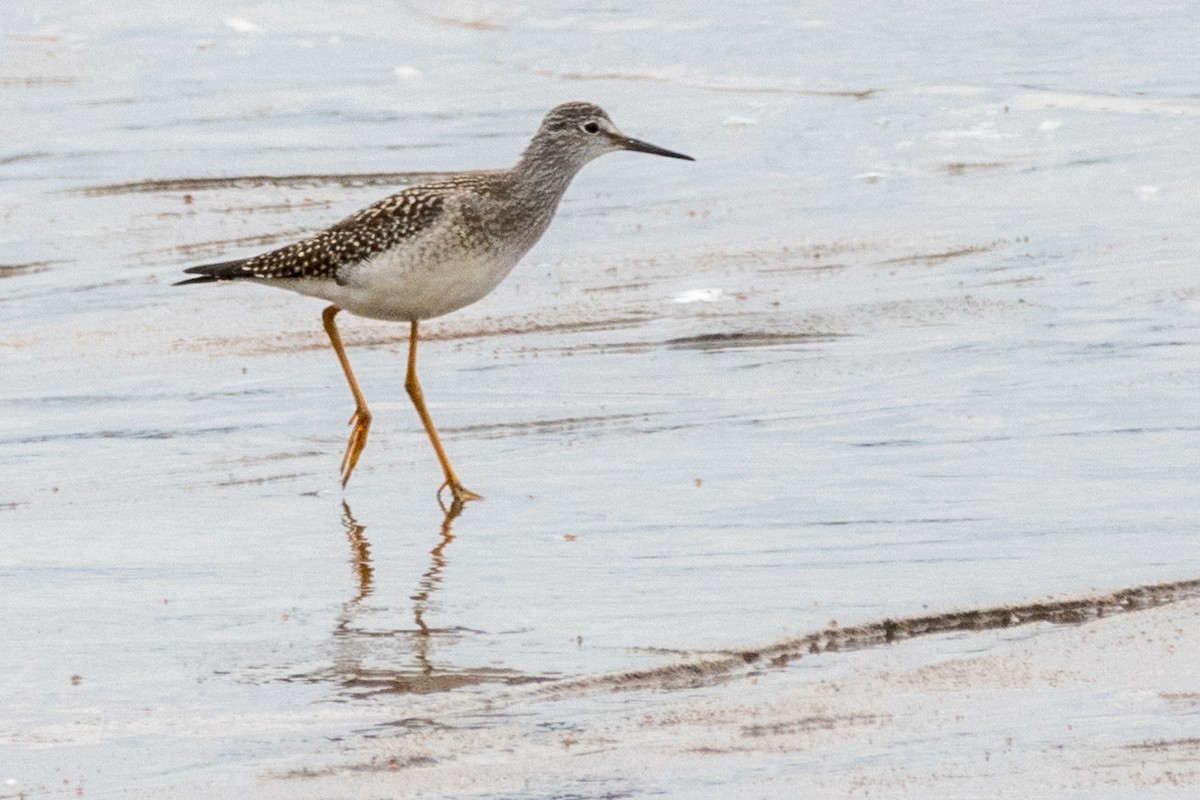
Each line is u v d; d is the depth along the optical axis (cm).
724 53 2691
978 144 2191
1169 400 1354
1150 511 1135
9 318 1661
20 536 1163
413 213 1288
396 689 906
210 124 2428
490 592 1049
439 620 1005
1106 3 2800
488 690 901
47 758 834
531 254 1845
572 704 883
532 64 2741
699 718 866
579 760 821
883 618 970
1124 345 1493
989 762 812
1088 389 1391
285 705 890
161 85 2669
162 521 1194
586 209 2009
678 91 2522
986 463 1245
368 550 1132
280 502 1231
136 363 1534
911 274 1731
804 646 947
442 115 2467
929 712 866
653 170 2161
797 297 1672
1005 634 959
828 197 2020
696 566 1079
